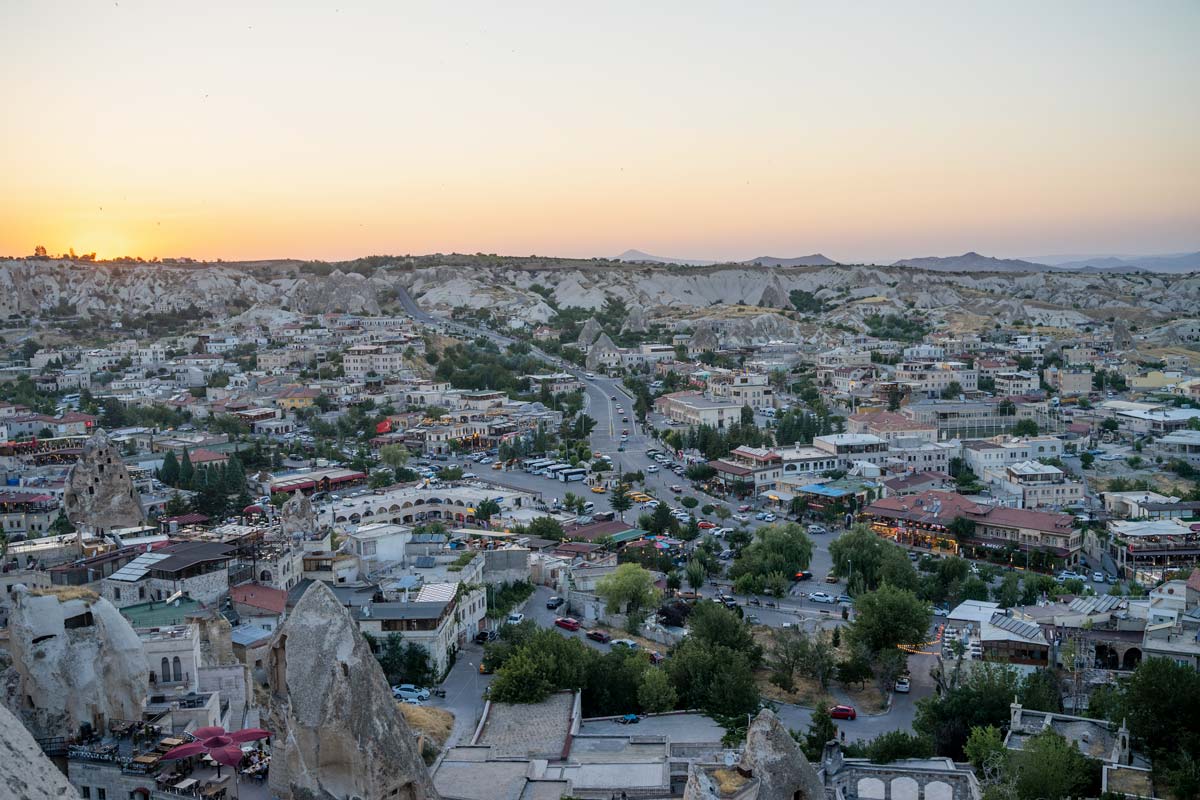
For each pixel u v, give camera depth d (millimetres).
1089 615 169125
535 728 130250
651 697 144125
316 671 63969
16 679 101500
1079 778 109250
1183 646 149625
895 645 170875
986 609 190750
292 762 63781
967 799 103875
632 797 108438
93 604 107062
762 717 69562
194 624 127875
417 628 153875
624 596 191625
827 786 103750
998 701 132875
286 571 174375
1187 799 106250
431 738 126500
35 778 50406
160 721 106938
